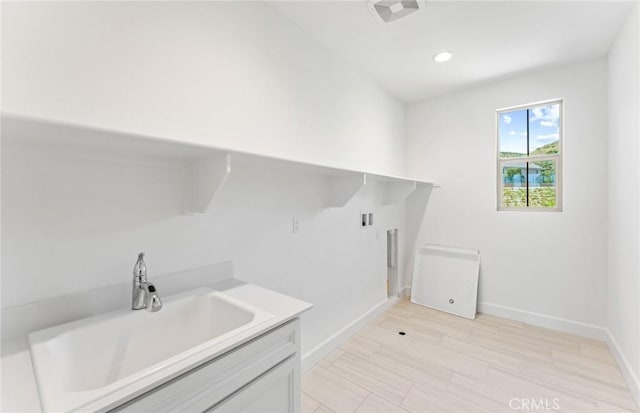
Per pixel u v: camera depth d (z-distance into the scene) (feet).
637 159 5.84
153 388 2.49
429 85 9.97
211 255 5.00
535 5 5.91
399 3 5.84
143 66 4.02
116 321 3.51
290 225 6.54
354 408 5.66
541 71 8.98
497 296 9.96
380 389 6.21
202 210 4.47
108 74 3.70
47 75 3.24
